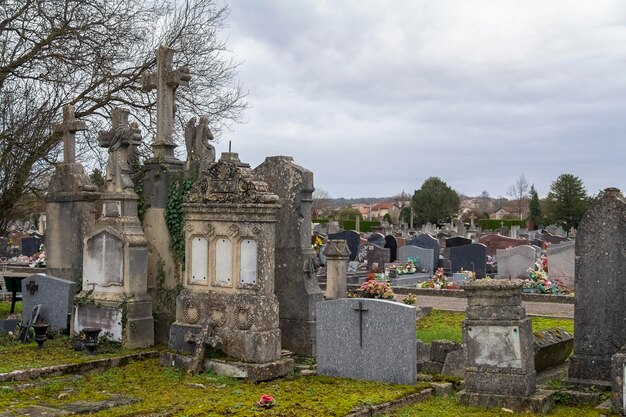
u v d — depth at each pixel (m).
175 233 13.50
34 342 13.45
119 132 13.80
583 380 10.04
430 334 14.20
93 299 13.41
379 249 32.00
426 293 25.14
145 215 14.06
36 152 20.30
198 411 8.62
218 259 11.56
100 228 13.54
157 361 12.22
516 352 9.28
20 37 20.81
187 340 11.57
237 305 11.16
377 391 9.78
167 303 13.60
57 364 11.23
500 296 9.40
